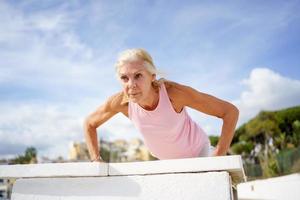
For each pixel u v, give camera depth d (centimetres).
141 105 270
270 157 2681
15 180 240
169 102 266
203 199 191
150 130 285
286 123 3931
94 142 299
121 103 284
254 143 4119
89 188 214
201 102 263
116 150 8869
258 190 1841
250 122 4172
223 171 193
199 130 309
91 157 296
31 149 6856
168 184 199
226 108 261
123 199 205
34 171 225
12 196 230
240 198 2123
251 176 2870
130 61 243
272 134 3884
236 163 191
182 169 198
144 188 202
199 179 194
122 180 208
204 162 195
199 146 307
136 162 208
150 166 204
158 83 265
